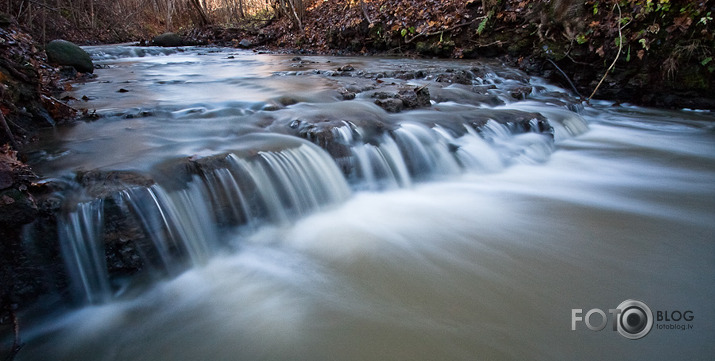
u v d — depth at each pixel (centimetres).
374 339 244
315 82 761
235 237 344
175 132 427
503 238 355
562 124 658
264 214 361
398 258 326
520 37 1088
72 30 1870
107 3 2211
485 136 530
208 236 326
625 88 885
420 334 247
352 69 926
